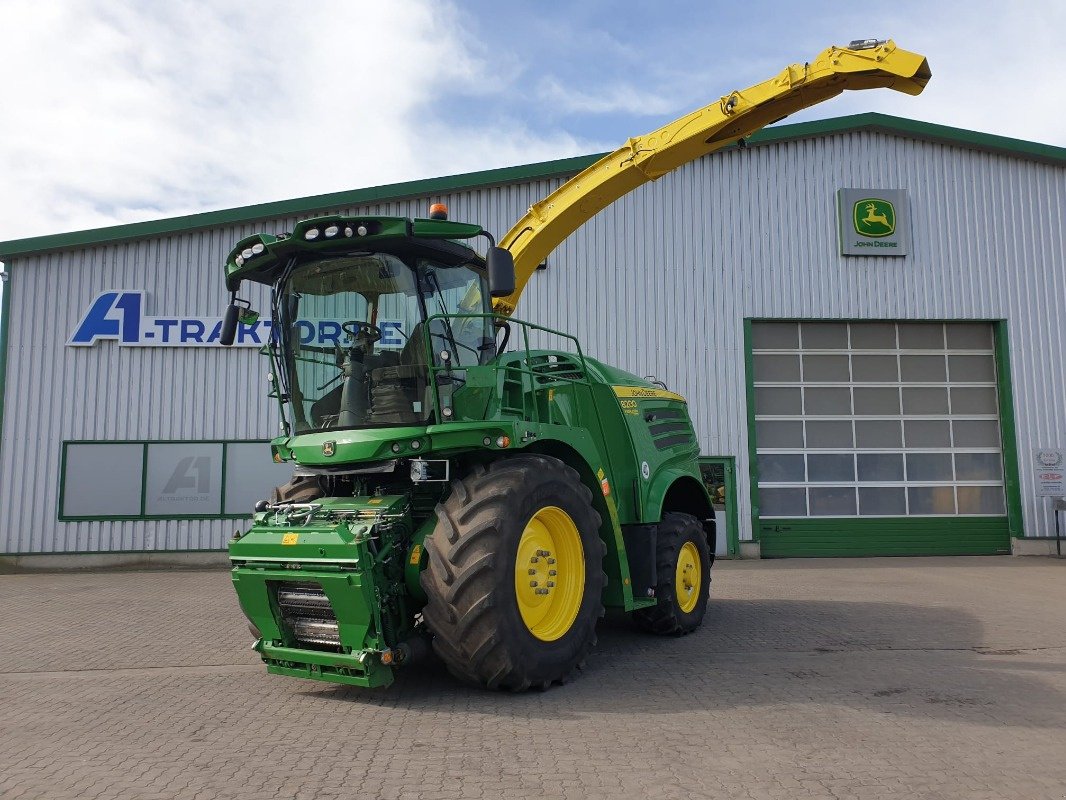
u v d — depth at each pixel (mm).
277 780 3883
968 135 16875
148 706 5348
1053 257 17016
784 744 4391
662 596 7531
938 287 16781
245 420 15703
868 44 6934
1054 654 6832
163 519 15414
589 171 8273
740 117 7562
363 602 5012
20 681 6176
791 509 16344
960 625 8242
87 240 15555
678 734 4570
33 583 12984
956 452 16703
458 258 6137
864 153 16906
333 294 6098
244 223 16016
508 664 5141
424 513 5848
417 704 5258
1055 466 16281
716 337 16312
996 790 3730
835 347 16750
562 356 7188
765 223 16609
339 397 6051
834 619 8664
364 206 16156
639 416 7715
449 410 5773
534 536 5613
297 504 5969
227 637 8008
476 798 3623
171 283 15859
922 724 4781
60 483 15266
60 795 3719
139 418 15578
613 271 16297
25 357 15492
